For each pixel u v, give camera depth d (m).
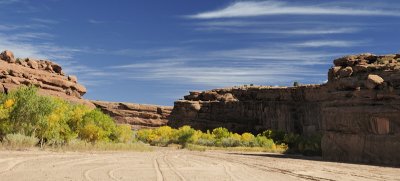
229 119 113.88
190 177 12.98
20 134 25.81
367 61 38.81
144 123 146.38
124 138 44.84
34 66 68.50
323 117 36.81
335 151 33.66
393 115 29.11
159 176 12.79
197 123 116.56
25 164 14.19
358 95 32.94
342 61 39.97
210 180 12.37
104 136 37.44
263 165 21.94
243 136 79.38
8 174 10.98
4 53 64.31
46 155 19.70
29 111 27.69
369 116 30.66
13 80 58.38
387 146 28.67
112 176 12.06
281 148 66.69
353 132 31.98
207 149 58.66
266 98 112.31
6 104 27.80
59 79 69.88
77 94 72.31
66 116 31.94
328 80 39.78
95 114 36.47
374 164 27.25
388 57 38.31
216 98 122.19
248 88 117.75
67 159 18.27
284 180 13.61
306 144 47.28
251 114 111.88
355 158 31.27
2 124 26.98
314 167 21.72
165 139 76.69
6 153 18.62
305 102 103.25
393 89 30.17
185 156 30.03
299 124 102.81
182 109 120.38
